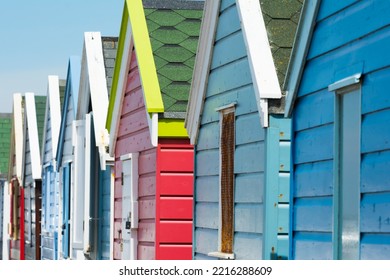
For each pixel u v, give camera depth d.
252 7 17.22
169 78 22.28
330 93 13.90
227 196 18.16
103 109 27.69
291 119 15.20
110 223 26.80
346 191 13.41
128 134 24.86
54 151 36.50
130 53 24.41
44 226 38.84
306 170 14.68
